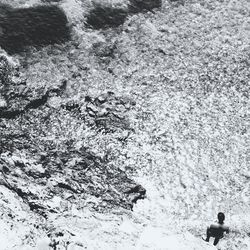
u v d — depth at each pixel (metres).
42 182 15.41
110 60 24.58
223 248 16.28
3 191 12.93
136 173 19.52
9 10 24.06
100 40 25.20
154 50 25.98
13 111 19.98
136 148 20.64
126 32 26.38
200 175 20.31
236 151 21.92
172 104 23.31
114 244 11.12
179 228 16.84
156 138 21.41
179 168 20.36
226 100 24.34
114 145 20.42
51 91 21.69
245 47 27.84
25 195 13.56
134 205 17.66
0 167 14.98
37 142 19.06
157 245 11.49
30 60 22.38
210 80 25.19
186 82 24.72
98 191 16.75
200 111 23.38
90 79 23.17
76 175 17.27
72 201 14.66
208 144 21.84
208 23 28.72
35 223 11.20
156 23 27.61
